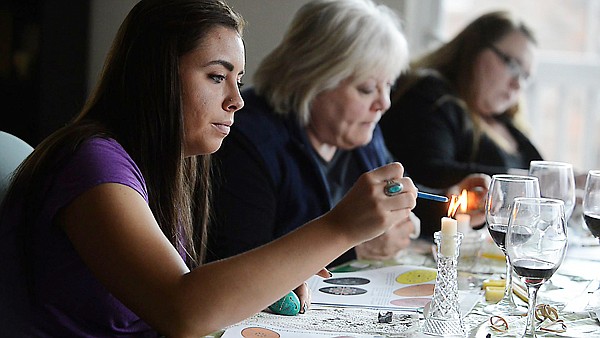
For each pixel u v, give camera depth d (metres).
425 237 3.46
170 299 1.76
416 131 4.84
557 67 6.50
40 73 5.66
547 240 2.02
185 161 2.36
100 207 1.84
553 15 6.47
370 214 1.88
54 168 1.94
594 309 2.38
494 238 2.47
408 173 4.82
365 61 3.37
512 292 2.45
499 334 2.13
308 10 3.49
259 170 3.32
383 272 2.75
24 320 1.98
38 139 5.71
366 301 2.40
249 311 1.80
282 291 1.83
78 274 1.93
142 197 1.92
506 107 5.15
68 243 1.92
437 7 6.18
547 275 2.04
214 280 1.78
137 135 2.06
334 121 3.48
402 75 5.02
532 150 5.21
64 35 5.65
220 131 2.16
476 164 4.96
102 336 2.00
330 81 3.40
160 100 2.05
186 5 2.07
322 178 3.45
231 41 2.12
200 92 2.08
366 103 3.47
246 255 1.83
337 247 1.89
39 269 1.95
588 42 6.48
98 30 5.89
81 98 5.72
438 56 5.15
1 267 2.00
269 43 5.85
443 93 4.94
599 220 2.60
